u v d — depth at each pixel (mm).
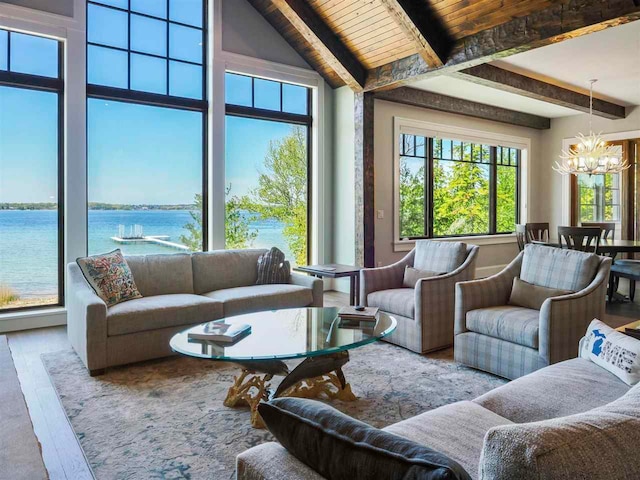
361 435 937
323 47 5312
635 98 6699
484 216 7676
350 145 6035
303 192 6242
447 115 6883
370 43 5234
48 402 2666
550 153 8180
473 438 1386
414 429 1438
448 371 3176
